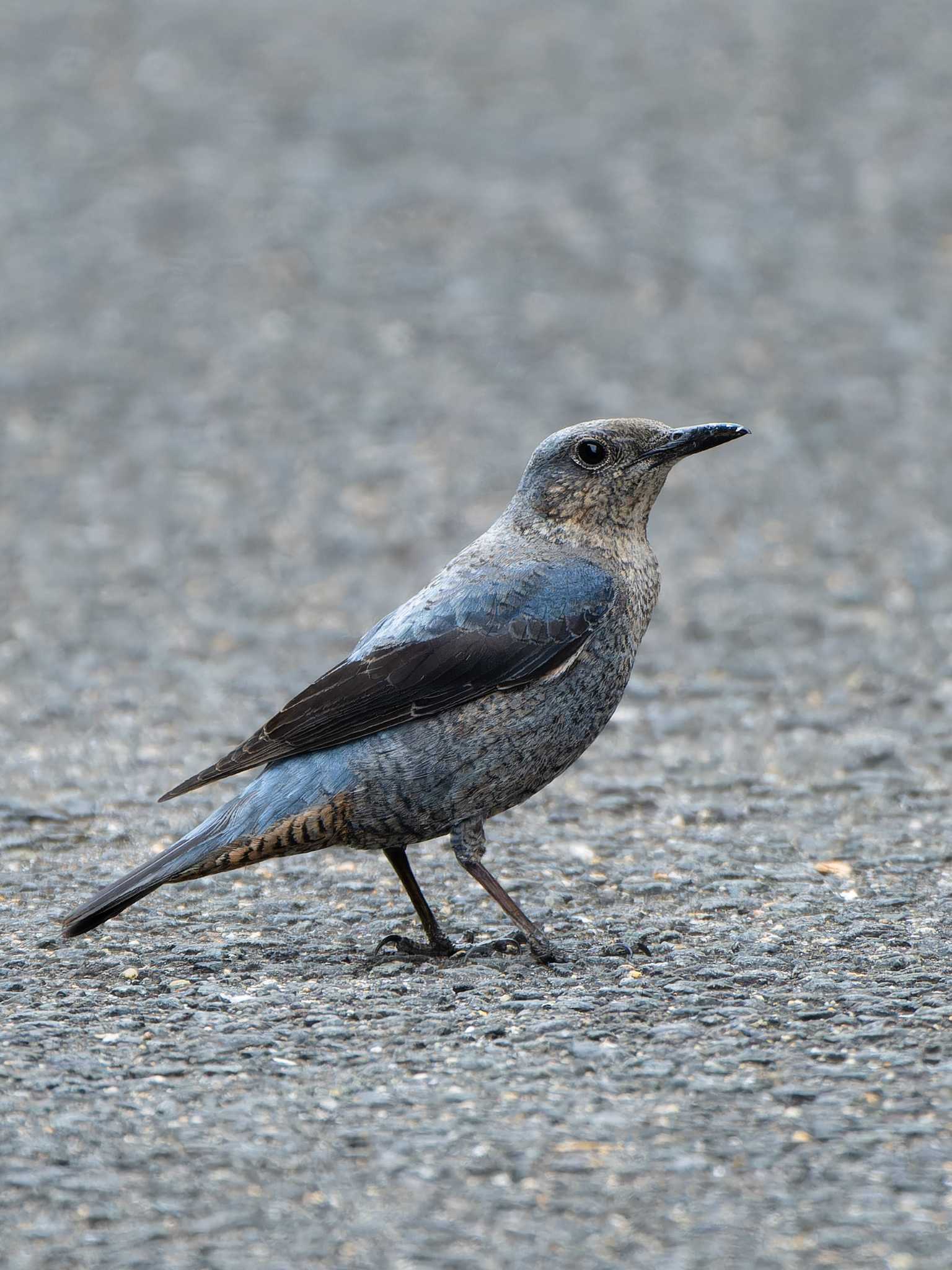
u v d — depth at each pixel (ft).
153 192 94.48
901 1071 23.17
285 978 27.55
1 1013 25.76
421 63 113.39
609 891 32.37
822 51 112.27
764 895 31.78
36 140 102.06
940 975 26.89
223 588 55.11
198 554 58.13
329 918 31.04
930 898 31.24
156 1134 21.57
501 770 28.66
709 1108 22.15
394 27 121.60
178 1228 19.30
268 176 95.86
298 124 103.04
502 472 64.59
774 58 111.34
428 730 28.09
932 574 54.44
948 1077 22.91
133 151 100.17
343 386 73.20
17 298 82.74
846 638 49.70
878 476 63.21
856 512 60.18
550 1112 22.08
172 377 74.74
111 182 96.02
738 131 99.55
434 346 76.79
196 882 33.01
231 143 100.68
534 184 93.50
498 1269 18.44
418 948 29.14
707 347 75.31
